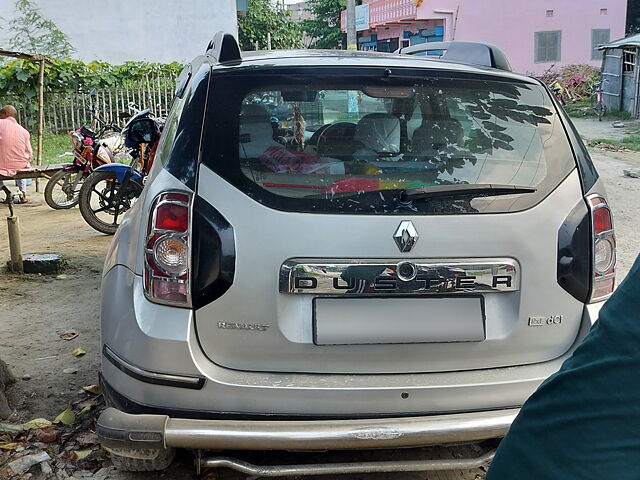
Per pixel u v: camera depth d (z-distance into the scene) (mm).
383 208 2537
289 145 2635
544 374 2629
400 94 2797
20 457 3178
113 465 3125
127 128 6801
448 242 2547
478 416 2471
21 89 15648
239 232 2494
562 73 27203
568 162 2791
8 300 5434
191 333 2502
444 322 2570
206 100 2670
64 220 8562
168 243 2518
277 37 36406
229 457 2564
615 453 1361
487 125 2812
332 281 2498
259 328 2510
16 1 20062
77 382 3998
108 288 2818
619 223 7820
